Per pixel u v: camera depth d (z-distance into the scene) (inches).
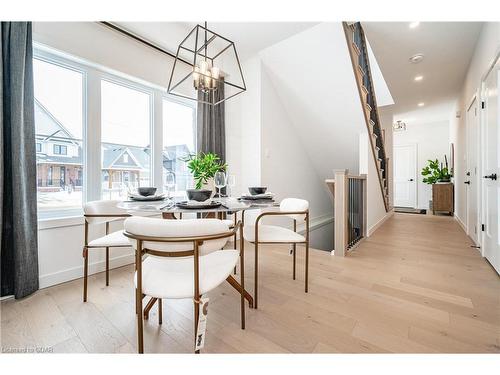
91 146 85.4
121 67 89.1
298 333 49.8
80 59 79.7
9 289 64.5
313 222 175.5
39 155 75.5
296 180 157.6
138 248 36.3
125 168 97.0
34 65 74.7
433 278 76.5
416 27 104.5
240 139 134.5
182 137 117.9
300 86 127.3
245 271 84.4
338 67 110.5
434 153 258.5
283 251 108.2
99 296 66.5
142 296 38.5
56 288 71.3
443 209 211.9
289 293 67.4
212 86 72.1
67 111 81.1
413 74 147.6
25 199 65.4
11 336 49.4
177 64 109.0
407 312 57.1
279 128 140.9
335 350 44.8
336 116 131.9
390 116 221.0
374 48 121.2
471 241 121.8
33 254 67.4
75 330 51.4
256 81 127.4
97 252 83.9
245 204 61.0
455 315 55.6
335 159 162.6
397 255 100.3
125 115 97.0
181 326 53.1
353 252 105.0
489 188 91.0
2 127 61.3
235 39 110.6
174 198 77.2
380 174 157.8
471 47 118.0
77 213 82.6
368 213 131.5
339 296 65.3
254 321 54.1
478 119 106.7
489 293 66.1
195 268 35.8
